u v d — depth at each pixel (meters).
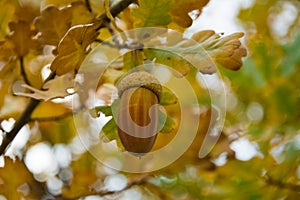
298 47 0.51
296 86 0.50
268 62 0.51
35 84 0.46
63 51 0.38
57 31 0.41
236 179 0.49
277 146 0.49
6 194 0.49
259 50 0.51
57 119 0.46
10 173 0.50
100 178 0.51
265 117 0.50
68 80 0.41
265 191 0.48
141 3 0.39
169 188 0.50
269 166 0.48
